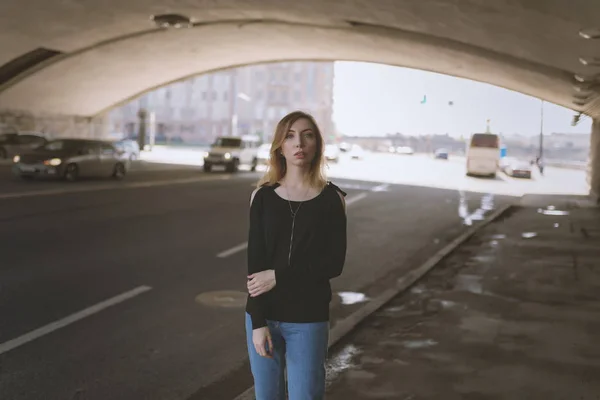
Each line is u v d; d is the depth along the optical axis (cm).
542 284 775
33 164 1988
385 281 812
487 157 3766
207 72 3925
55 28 2570
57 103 3853
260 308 247
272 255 251
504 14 1373
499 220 1531
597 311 638
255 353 257
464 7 1446
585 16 1144
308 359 248
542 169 4703
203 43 3042
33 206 1359
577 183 3597
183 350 505
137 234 1080
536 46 1602
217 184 2250
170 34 2817
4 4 2195
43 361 467
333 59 3372
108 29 2678
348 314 639
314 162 260
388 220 1474
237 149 3114
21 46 2764
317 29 2492
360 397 403
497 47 1812
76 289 684
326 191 256
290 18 2320
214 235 1116
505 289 746
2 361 464
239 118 10675
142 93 4222
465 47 2155
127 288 702
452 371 454
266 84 10731
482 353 497
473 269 881
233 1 2128
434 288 753
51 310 600
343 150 8550
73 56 3067
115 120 10612
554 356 490
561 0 1100
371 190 2323
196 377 449
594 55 1488
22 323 556
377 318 609
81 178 2220
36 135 3306
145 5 2258
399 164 5184
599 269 880
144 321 580
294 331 248
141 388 425
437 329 568
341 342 527
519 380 436
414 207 1791
